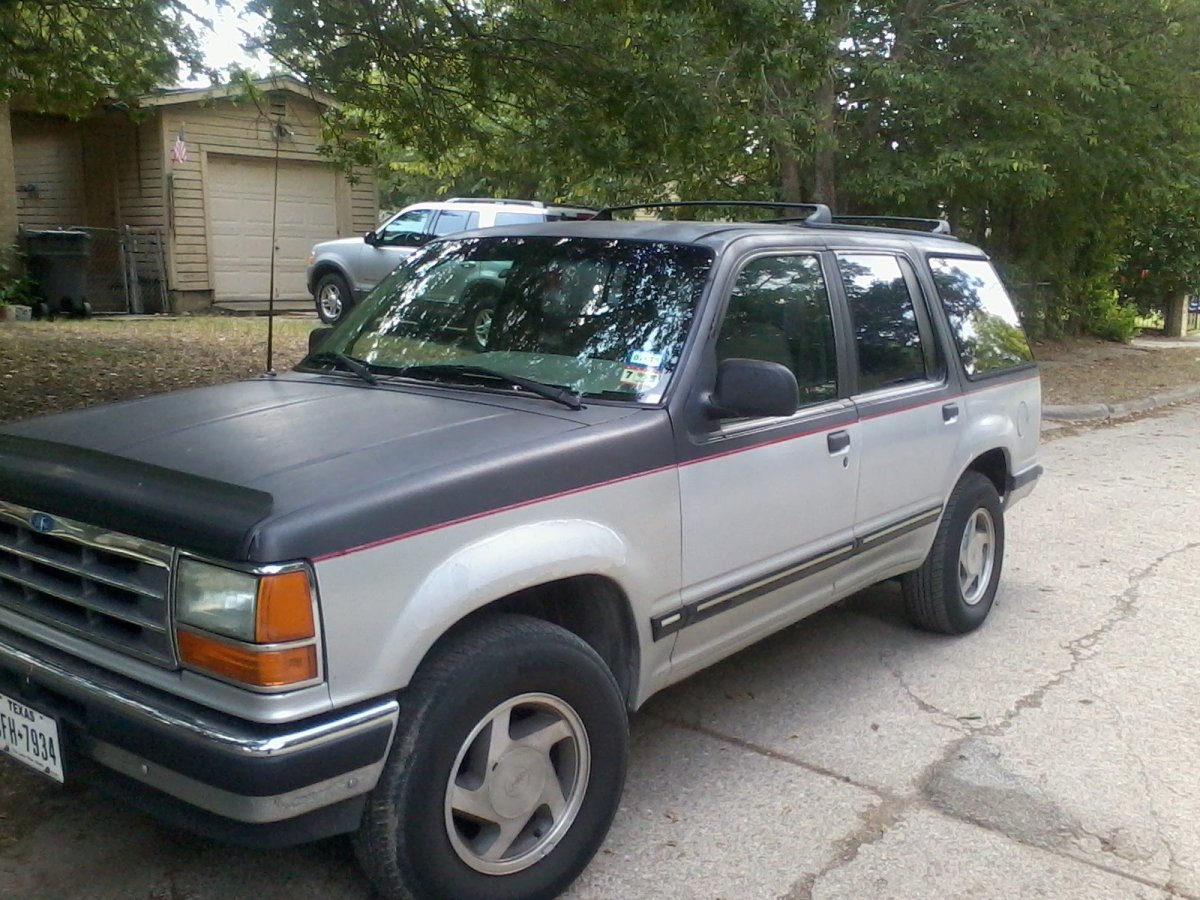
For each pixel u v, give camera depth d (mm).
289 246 20016
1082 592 6570
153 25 9422
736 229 4379
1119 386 15492
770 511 4105
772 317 4277
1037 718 4785
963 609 5660
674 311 3953
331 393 3867
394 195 33344
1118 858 3713
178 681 2812
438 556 2963
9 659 3145
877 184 13148
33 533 3154
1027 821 3930
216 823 2809
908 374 5094
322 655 2723
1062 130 13375
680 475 3689
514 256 4430
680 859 3639
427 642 2916
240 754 2635
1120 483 9602
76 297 16672
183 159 16938
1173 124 15336
